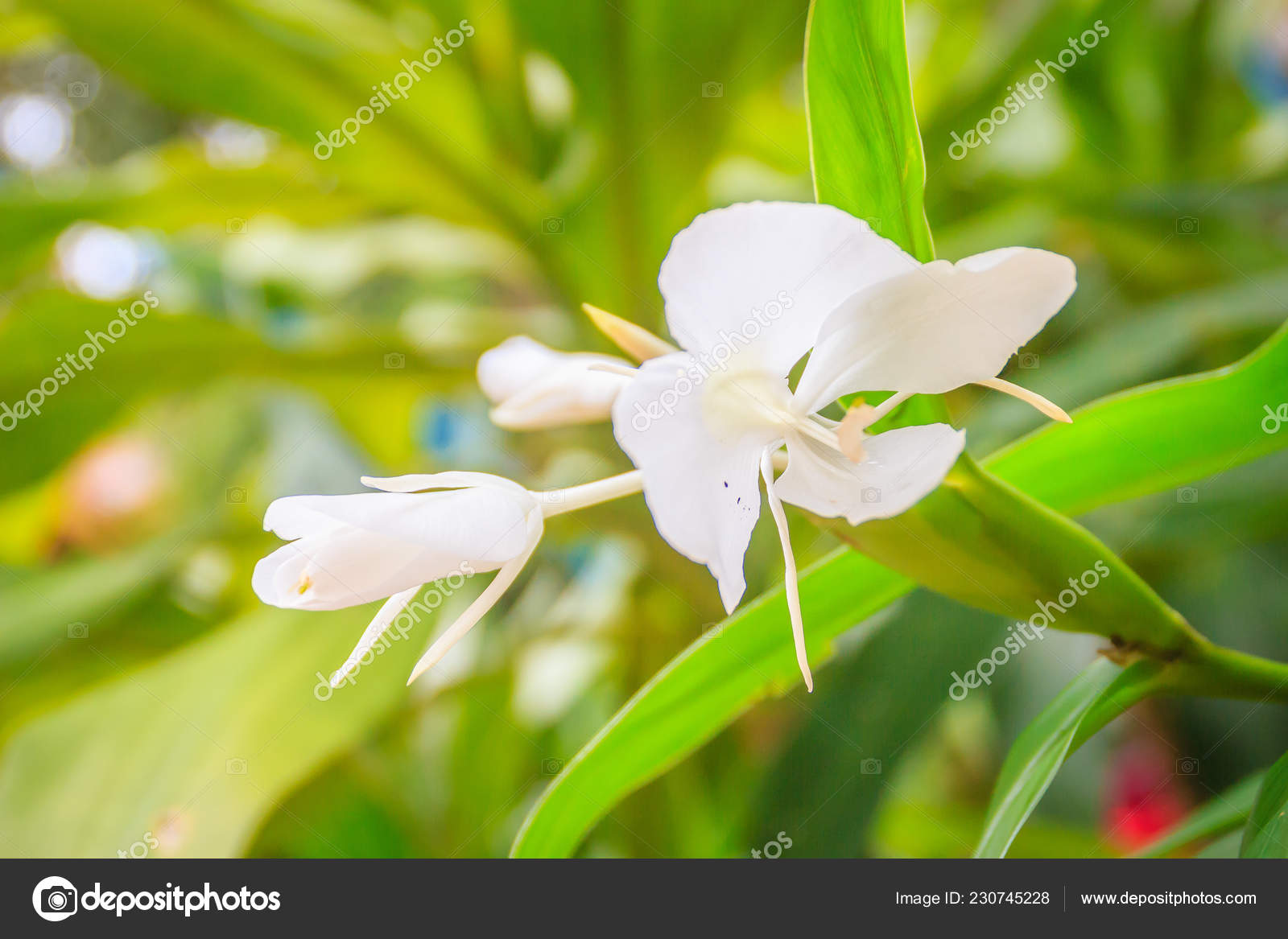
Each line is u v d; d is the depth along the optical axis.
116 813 0.53
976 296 0.41
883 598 0.48
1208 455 0.47
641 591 0.63
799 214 0.40
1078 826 0.71
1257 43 0.79
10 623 0.62
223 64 0.60
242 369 0.64
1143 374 0.57
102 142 0.91
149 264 0.80
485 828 0.65
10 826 0.53
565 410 0.48
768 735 0.65
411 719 0.64
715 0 0.56
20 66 0.80
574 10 0.56
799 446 0.42
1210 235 0.64
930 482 0.40
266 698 0.55
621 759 0.48
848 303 0.41
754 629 0.48
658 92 0.57
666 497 0.40
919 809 0.64
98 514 0.82
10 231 0.63
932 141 0.65
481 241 0.78
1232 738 0.65
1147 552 0.59
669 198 0.60
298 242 0.85
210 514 0.67
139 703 0.55
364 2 0.63
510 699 0.65
